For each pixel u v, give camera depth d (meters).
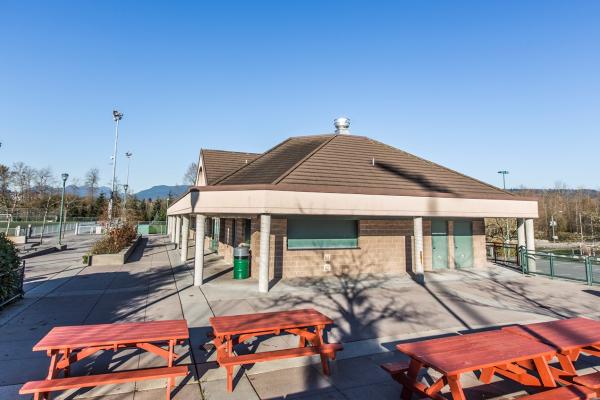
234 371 5.17
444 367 3.75
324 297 10.16
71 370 5.05
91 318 7.77
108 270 14.61
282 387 4.71
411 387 4.28
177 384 4.74
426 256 15.61
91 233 44.91
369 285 12.04
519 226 16.19
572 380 4.42
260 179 13.06
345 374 5.15
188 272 14.10
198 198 11.57
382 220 14.87
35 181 75.50
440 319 8.02
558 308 9.18
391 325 7.55
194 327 7.20
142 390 4.55
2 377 4.79
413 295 10.55
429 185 14.38
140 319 7.75
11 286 8.91
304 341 5.88
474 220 16.78
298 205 11.05
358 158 15.28
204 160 20.41
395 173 14.71
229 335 5.06
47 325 7.24
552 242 43.91
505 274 14.66
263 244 10.75
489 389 4.69
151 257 19.25
